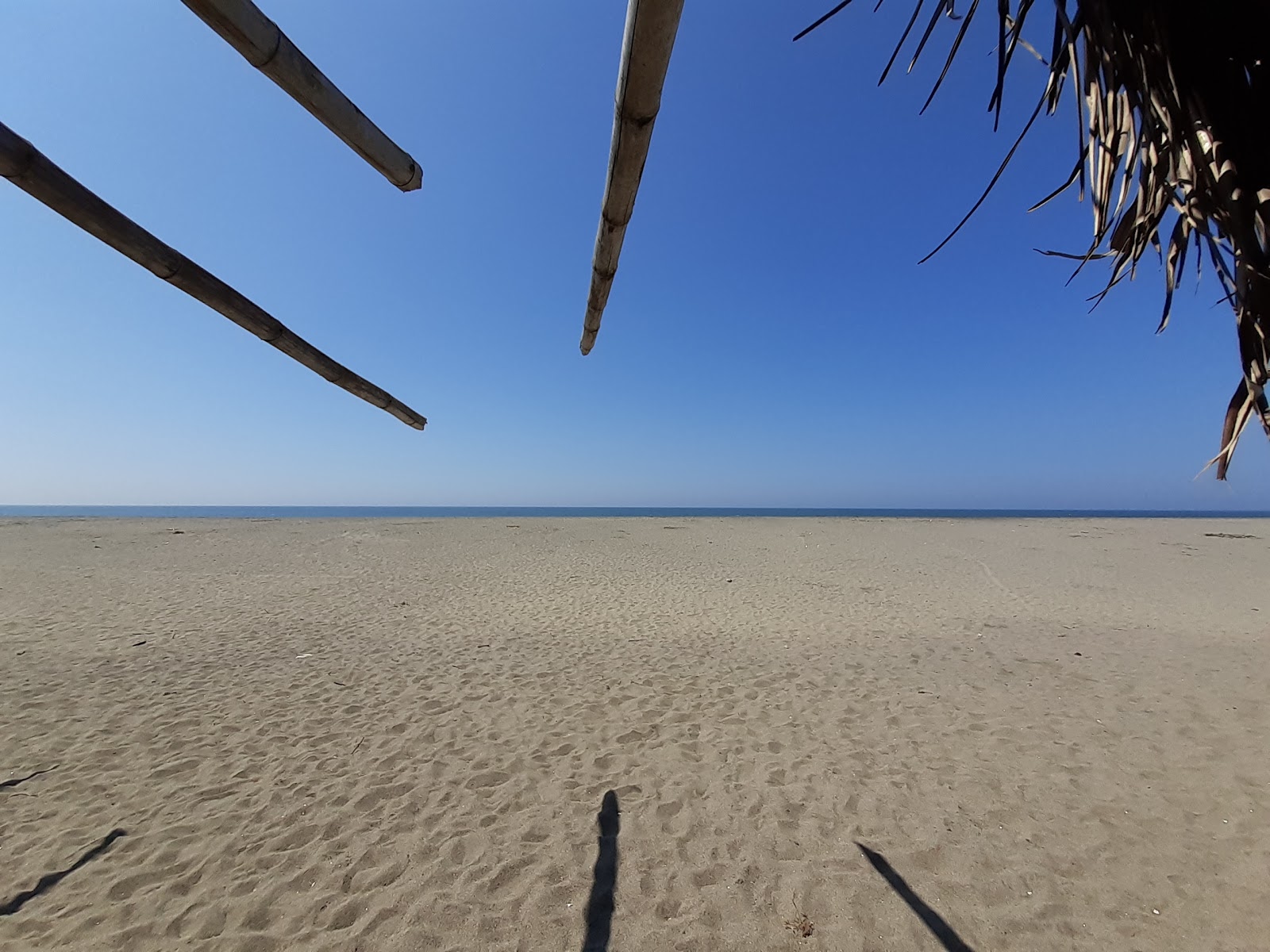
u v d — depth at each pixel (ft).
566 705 16.39
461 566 43.16
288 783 12.25
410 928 8.46
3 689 17.08
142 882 9.34
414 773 12.69
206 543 53.98
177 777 12.47
